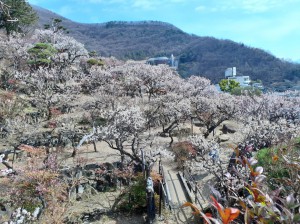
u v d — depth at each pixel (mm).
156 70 35656
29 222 10641
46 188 13078
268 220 2506
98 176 17984
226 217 2066
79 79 36750
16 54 32500
